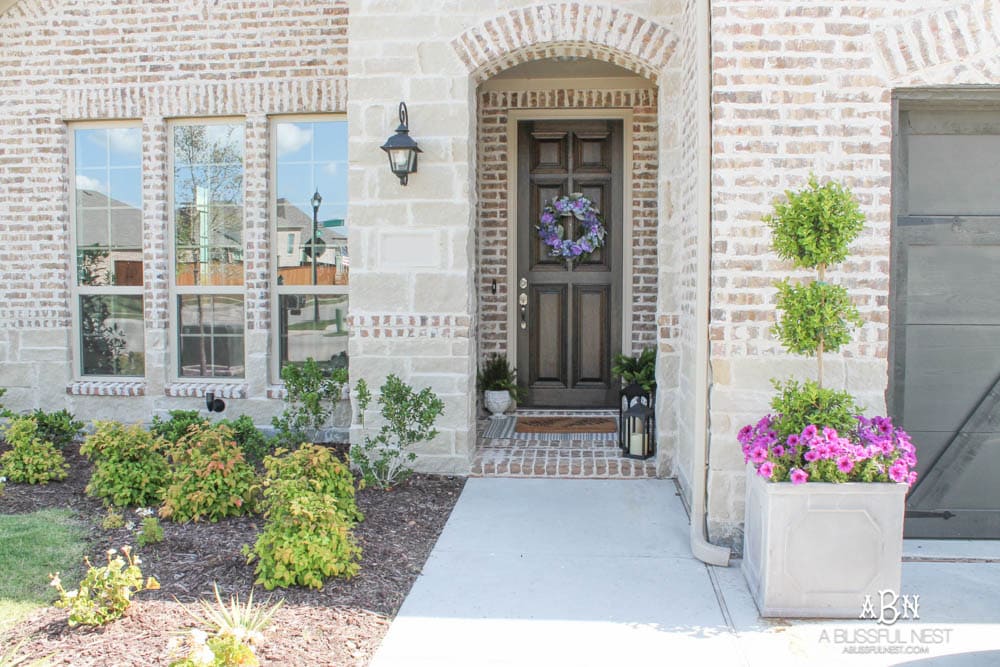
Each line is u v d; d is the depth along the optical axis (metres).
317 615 3.41
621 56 5.60
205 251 6.96
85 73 6.83
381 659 3.08
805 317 3.66
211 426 5.88
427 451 5.74
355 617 3.42
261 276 6.76
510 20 5.46
